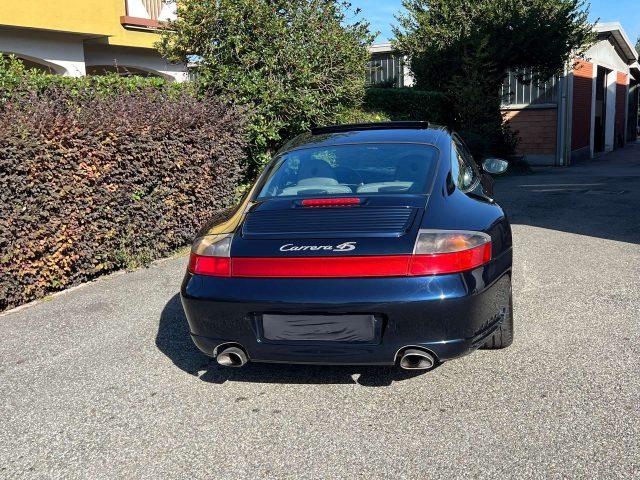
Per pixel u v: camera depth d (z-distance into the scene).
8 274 5.27
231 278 3.25
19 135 5.19
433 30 17.06
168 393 3.67
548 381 3.51
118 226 6.31
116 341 4.54
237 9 8.52
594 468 2.67
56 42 12.03
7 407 3.57
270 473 2.81
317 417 3.29
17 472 2.92
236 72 8.59
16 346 4.52
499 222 3.63
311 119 9.27
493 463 2.76
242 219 3.56
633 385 3.40
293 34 8.77
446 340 3.09
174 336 4.59
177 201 7.05
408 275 3.04
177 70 15.33
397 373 3.76
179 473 2.85
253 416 3.34
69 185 5.65
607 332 4.20
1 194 5.05
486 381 3.57
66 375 3.98
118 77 7.32
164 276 6.29
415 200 3.45
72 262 5.95
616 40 25.30
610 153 26.16
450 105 16.69
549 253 6.55
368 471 2.77
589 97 22.42
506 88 20.67
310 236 3.23
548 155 20.41
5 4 10.39
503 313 3.47
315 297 3.08
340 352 3.13
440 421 3.16
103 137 5.98
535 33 15.91
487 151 15.45
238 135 7.93
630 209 9.22
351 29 9.53
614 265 5.92
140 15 13.47
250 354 3.28
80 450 3.09
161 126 6.67
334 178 3.86
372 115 12.72
